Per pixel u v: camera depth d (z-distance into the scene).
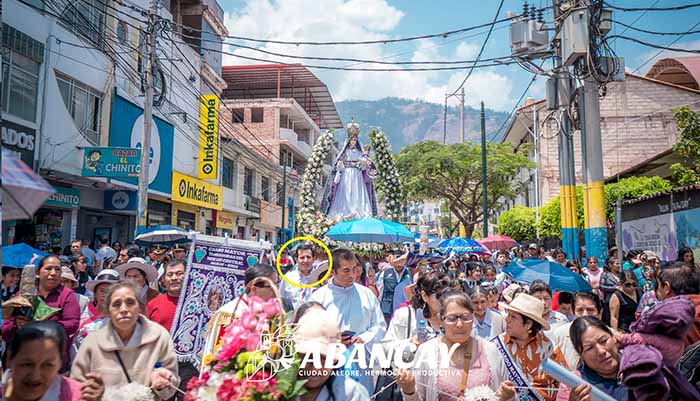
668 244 12.12
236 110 39.06
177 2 25.02
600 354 3.46
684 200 11.48
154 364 3.84
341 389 3.22
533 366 4.21
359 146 12.73
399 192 12.62
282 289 6.74
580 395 3.22
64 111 14.86
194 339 5.54
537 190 26.64
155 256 10.70
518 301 4.29
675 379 3.15
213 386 2.84
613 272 9.88
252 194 33.66
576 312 5.43
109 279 5.58
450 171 26.80
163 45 20.69
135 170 14.91
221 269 5.83
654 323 3.36
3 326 4.71
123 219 19.69
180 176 21.48
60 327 3.24
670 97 26.20
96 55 16.45
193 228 24.91
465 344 3.89
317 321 3.17
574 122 13.36
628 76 26.50
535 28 13.80
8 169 2.16
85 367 3.73
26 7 13.39
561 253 11.94
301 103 45.72
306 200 12.18
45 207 15.21
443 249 13.28
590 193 12.42
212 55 27.94
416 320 5.56
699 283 4.68
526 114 28.08
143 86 14.28
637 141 26.11
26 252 7.18
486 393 3.49
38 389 3.07
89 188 17.08
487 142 28.62
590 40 12.12
